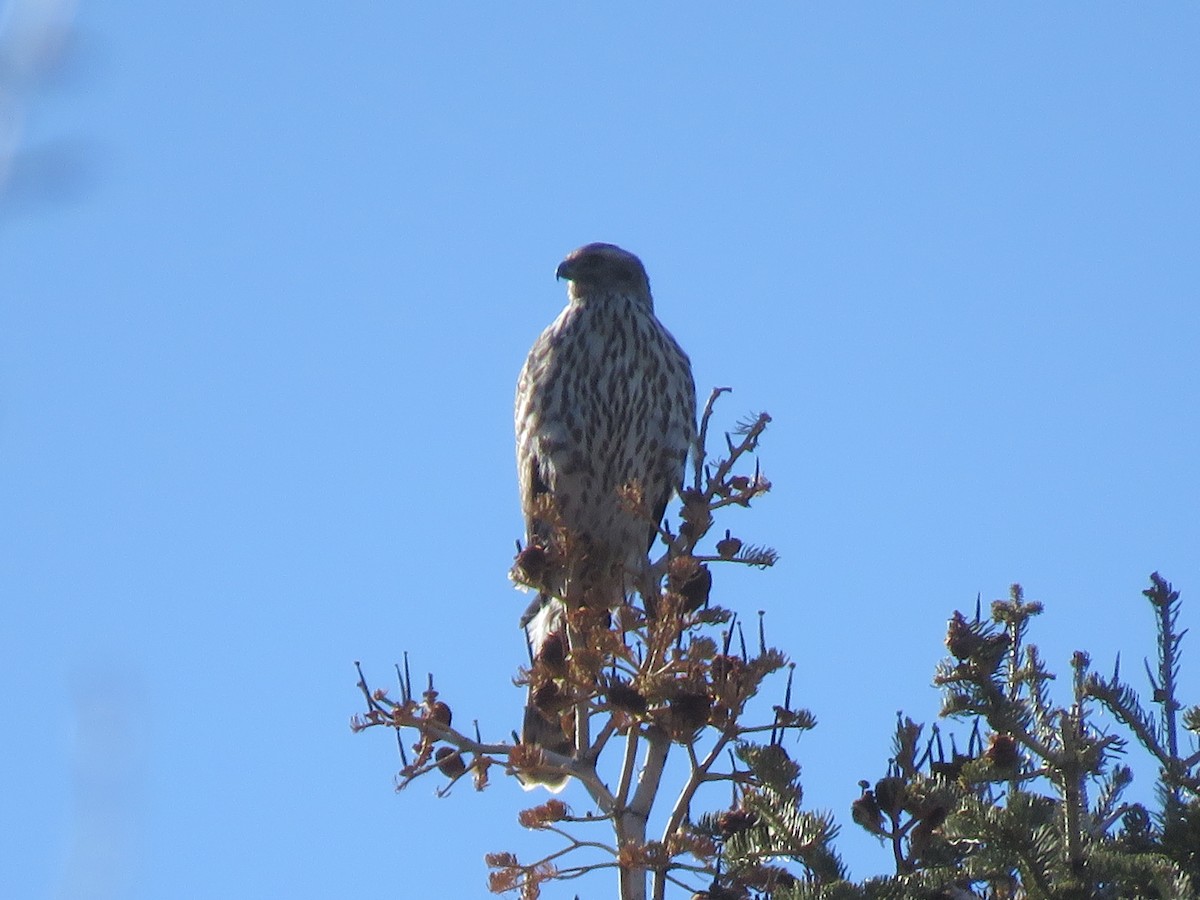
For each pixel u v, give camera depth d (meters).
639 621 11.77
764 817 11.05
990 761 10.83
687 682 11.29
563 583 12.62
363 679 11.55
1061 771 10.34
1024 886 10.09
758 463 12.24
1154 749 11.11
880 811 11.20
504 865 11.48
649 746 11.66
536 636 15.38
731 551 12.00
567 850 11.48
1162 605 11.70
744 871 11.21
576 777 11.62
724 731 11.20
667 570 12.02
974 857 10.38
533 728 14.45
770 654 11.22
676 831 11.20
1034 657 11.55
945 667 10.98
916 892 10.55
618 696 11.36
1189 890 9.59
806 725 11.26
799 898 10.23
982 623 11.01
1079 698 11.20
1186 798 11.06
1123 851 10.70
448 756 11.66
